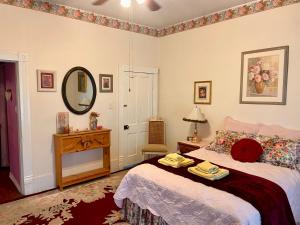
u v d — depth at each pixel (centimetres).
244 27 362
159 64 509
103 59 421
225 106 394
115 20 432
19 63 328
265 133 328
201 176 241
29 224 269
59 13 363
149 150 444
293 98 316
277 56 328
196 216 204
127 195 271
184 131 465
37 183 355
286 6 317
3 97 464
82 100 398
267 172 254
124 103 459
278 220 196
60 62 370
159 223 237
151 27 488
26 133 339
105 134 406
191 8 377
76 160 402
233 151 308
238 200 194
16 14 323
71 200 328
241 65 368
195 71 437
